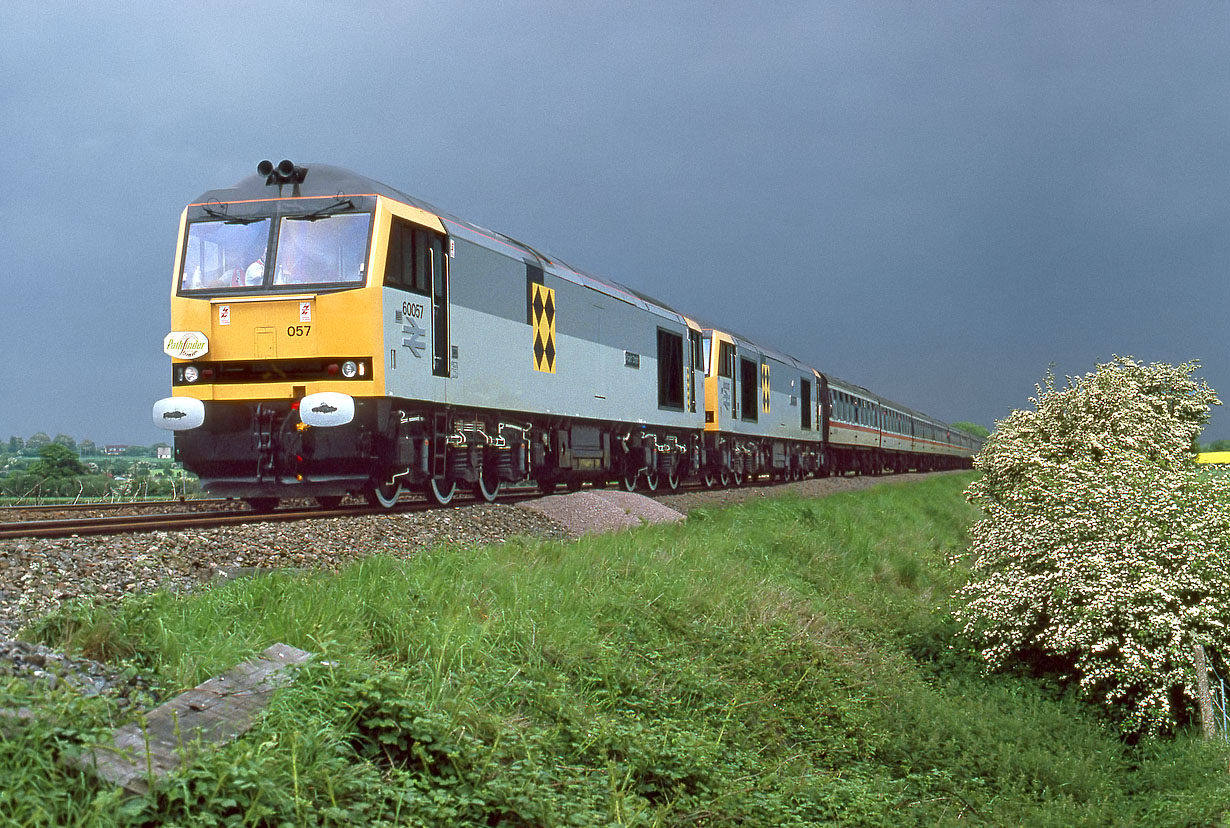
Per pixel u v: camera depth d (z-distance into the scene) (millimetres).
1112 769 8531
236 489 12484
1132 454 12188
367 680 5570
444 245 13469
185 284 12305
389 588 7582
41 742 4172
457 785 5180
